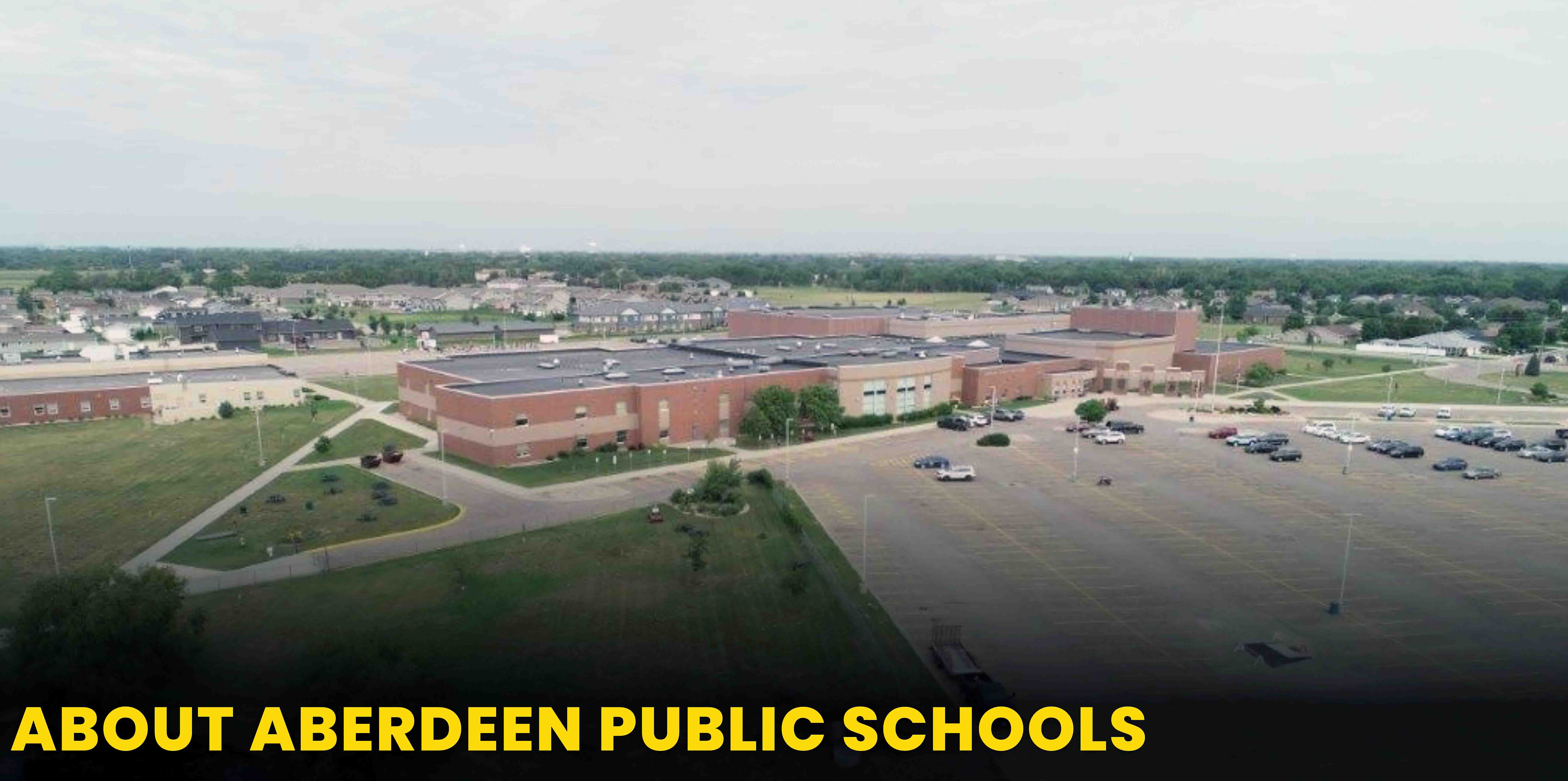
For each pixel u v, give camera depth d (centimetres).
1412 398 14088
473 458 9169
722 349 14300
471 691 4294
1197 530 6988
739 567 6012
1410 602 5519
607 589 5584
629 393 9862
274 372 13638
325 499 7644
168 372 13512
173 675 4225
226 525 6900
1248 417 12438
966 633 5031
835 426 11012
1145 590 5694
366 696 3653
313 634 4878
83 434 10562
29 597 4156
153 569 4391
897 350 14225
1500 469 9231
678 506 7462
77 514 7200
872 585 5772
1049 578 5906
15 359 14862
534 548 6338
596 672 4503
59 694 3900
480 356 12988
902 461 9500
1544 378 16388
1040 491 8206
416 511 7306
